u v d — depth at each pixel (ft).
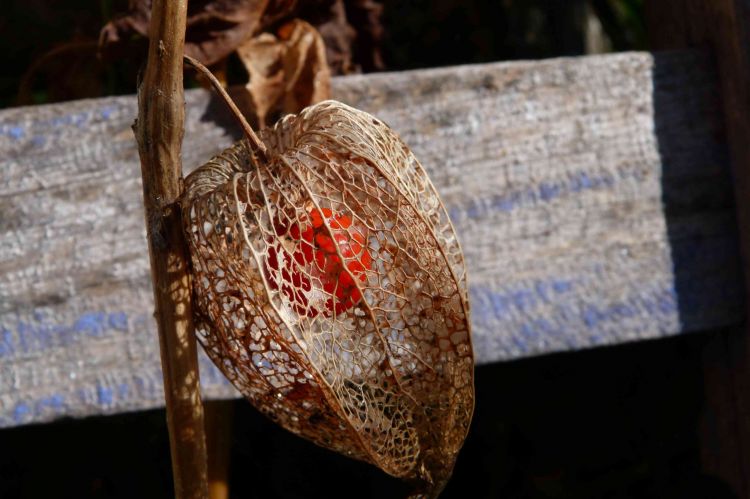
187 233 0.88
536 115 1.15
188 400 0.89
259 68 1.13
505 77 1.14
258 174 0.87
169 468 1.41
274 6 1.13
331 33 1.21
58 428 1.43
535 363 1.47
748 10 1.13
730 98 1.15
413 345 0.90
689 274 1.16
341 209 0.89
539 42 1.71
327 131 0.89
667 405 1.38
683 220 1.16
